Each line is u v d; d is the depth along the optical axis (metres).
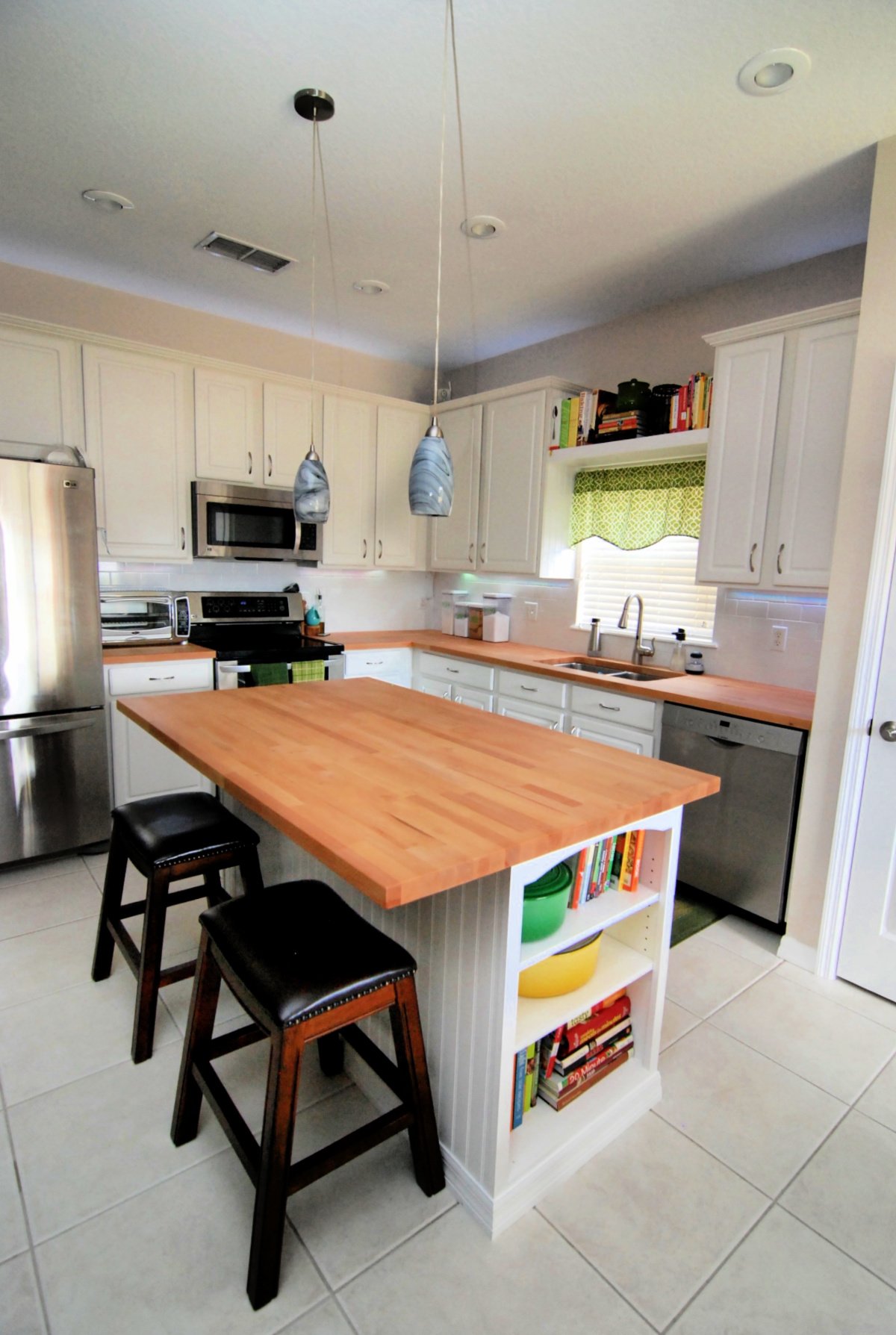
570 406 3.47
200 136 2.07
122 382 3.20
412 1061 1.35
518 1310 1.22
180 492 3.43
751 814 2.48
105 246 2.87
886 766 2.11
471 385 4.54
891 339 2.01
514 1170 1.40
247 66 1.76
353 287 3.25
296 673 3.59
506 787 1.43
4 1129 1.57
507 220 2.54
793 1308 1.24
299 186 2.35
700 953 2.42
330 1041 1.76
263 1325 1.18
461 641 4.26
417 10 1.55
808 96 1.80
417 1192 1.45
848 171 2.15
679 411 2.96
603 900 1.60
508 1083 1.33
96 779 2.95
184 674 3.25
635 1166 1.53
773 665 2.92
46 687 2.77
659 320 3.36
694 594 3.28
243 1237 1.34
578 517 3.71
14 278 3.10
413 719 2.03
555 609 3.98
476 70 1.74
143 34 1.65
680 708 2.68
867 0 1.48
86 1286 1.23
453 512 4.20
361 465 4.09
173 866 1.76
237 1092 1.70
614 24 1.58
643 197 2.35
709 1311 1.23
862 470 2.10
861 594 2.12
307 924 1.38
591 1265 1.31
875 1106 1.73
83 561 2.80
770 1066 1.86
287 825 1.21
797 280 2.83
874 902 2.17
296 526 3.81
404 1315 1.21
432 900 1.45
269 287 3.28
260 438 3.66
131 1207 1.39
